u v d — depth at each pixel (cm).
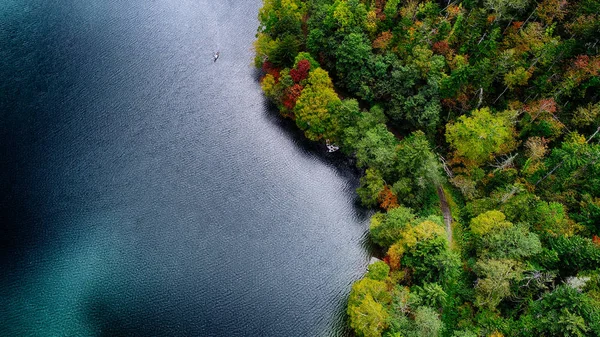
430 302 9906
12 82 14812
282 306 11294
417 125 12500
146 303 11425
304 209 12675
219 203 12762
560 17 12069
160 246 12156
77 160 13438
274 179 13188
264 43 13900
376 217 11538
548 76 11606
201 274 11756
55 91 14650
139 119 14162
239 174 13250
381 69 12712
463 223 11488
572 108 11619
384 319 9550
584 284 9488
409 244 10231
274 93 13612
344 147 12888
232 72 15112
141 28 16050
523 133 11600
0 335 11006
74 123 14075
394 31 12744
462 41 12600
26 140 13775
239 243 12169
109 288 11619
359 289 10094
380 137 12056
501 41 12500
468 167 11744
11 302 11438
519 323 9538
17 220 12569
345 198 12800
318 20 13675
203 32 16000
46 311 11331
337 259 11888
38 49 15525
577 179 10925
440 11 13050
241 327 11081
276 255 11975
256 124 14112
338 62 13200
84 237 12331
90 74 15000
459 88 11819
